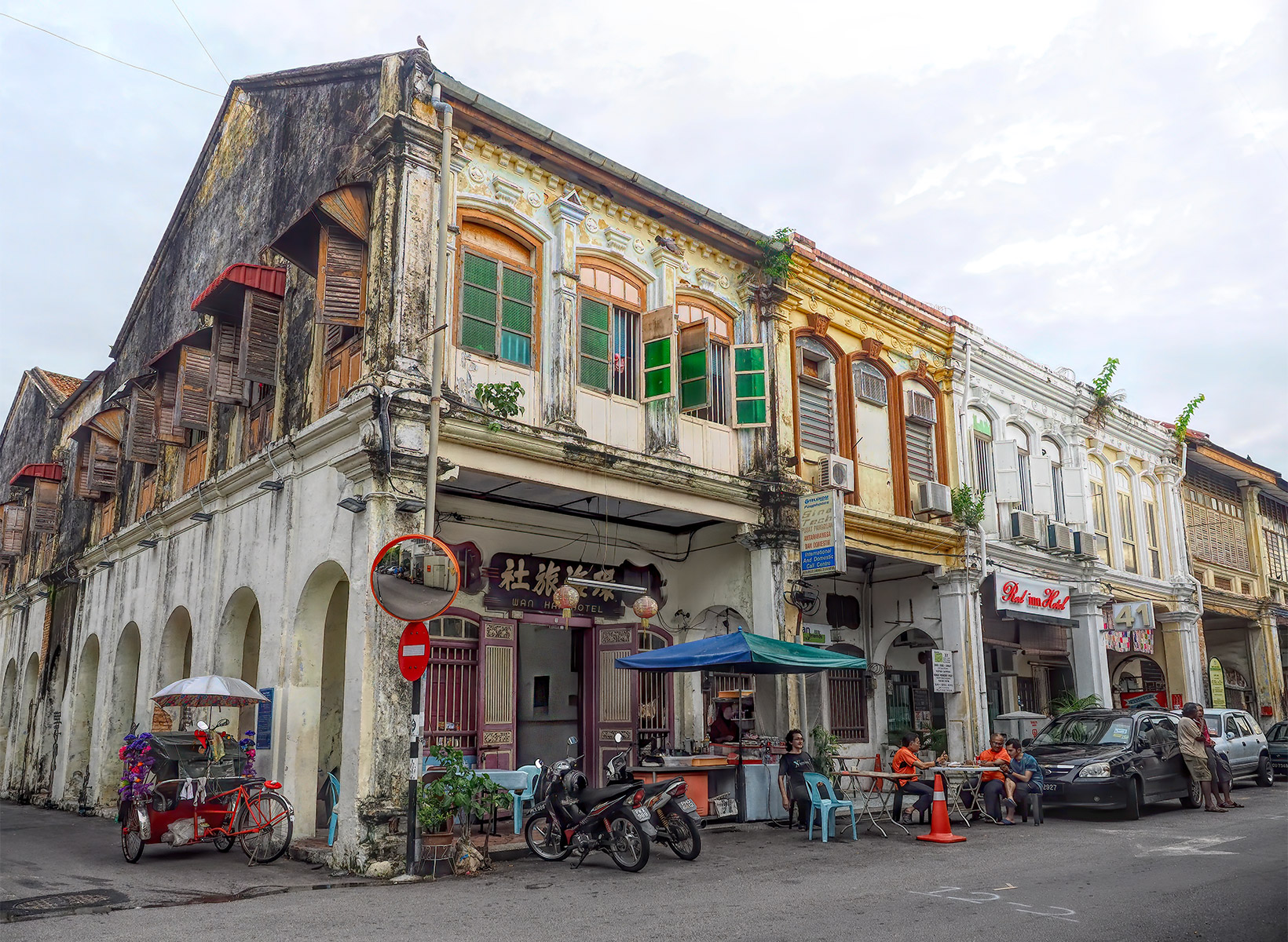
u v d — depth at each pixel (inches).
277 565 455.2
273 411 504.1
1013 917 267.0
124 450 689.0
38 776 764.0
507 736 499.2
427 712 470.0
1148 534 917.2
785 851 401.4
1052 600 733.3
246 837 402.3
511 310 455.2
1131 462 908.0
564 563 537.6
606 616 556.7
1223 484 1080.8
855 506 591.2
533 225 465.4
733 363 553.0
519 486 479.5
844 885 318.3
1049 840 427.8
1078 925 256.8
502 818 488.1
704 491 511.8
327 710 524.4
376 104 460.1
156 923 272.8
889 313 658.8
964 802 524.7
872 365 656.4
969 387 718.5
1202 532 1015.6
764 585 540.7
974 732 645.9
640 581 577.0
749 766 498.0
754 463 550.9
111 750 644.1
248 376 491.2
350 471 394.9
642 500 486.9
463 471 424.2
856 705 693.9
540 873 354.3
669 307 498.3
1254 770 682.2
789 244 573.6
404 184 414.0
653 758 480.4
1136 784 516.1
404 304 402.0
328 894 317.4
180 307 700.0
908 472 655.1
